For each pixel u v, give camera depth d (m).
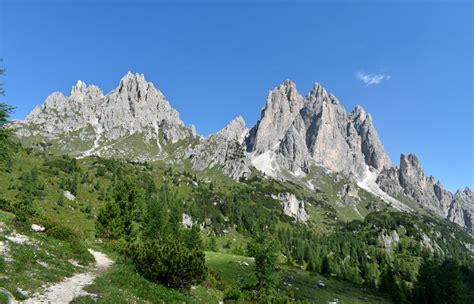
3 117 32.72
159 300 23.08
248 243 48.34
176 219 81.06
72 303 17.58
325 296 70.81
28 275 20.33
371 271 169.12
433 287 94.56
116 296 20.11
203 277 28.66
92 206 145.50
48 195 137.25
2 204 41.94
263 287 45.81
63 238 35.84
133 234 57.66
